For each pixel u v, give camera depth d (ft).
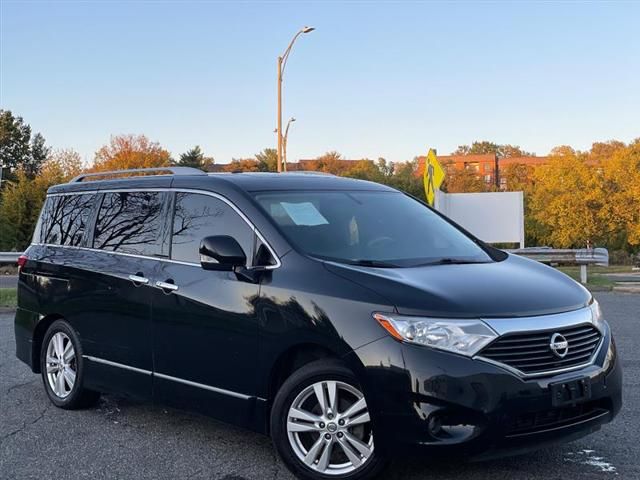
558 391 13.12
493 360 12.91
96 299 19.16
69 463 16.28
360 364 13.34
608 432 17.63
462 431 12.81
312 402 14.48
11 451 17.20
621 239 183.62
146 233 18.53
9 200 93.76
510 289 14.12
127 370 18.21
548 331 13.39
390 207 18.34
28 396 22.52
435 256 16.37
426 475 14.76
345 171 232.53
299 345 14.39
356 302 13.69
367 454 13.70
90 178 25.45
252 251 15.90
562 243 181.47
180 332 16.70
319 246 15.64
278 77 91.71
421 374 12.81
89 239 20.34
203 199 17.48
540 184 189.88
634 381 22.98
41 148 239.30
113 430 18.75
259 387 15.10
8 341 32.17
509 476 14.71
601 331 14.69
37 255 22.03
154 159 199.21
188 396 16.65
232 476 15.26
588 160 206.69
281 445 14.53
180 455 16.69
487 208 70.13
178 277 16.96
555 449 16.39
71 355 20.62
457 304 13.19
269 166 222.48
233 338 15.52
